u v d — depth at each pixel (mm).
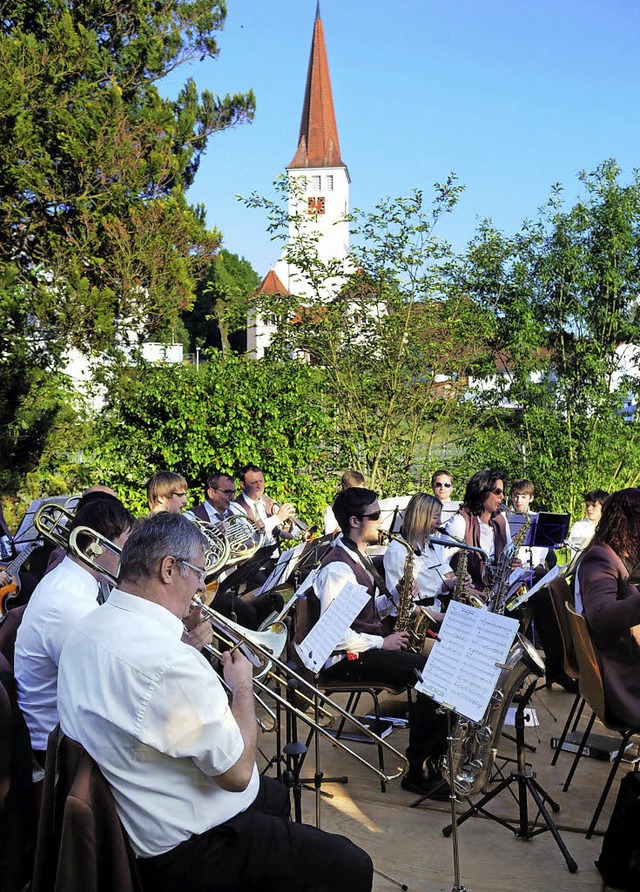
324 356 11391
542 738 4863
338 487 10992
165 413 9867
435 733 4055
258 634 2951
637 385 10883
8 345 11062
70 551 2883
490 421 11336
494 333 10984
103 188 12250
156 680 2197
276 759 3766
